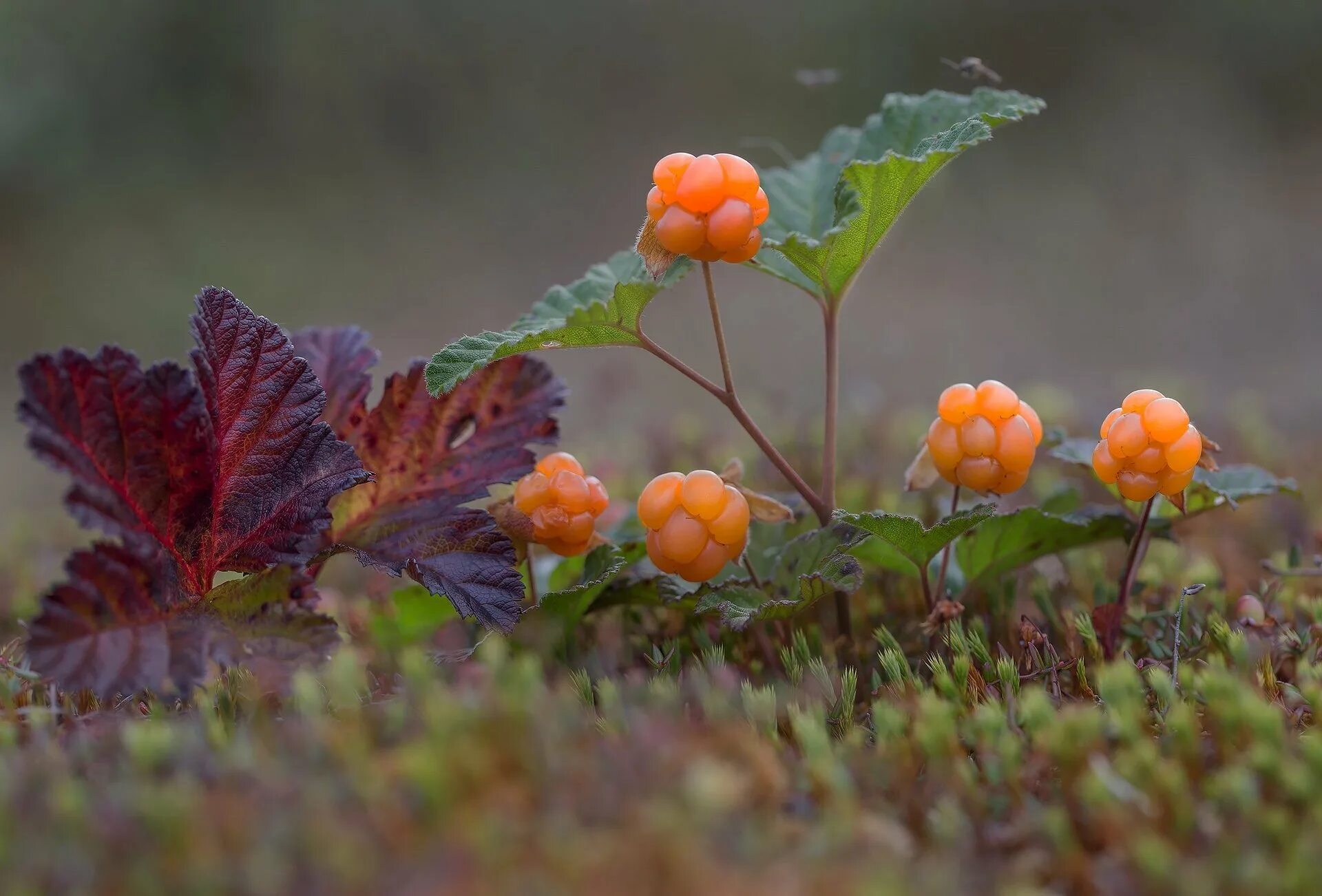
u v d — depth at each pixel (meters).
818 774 0.44
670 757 0.43
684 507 0.48
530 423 0.52
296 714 0.46
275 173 2.05
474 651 0.49
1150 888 0.42
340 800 0.42
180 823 0.42
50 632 0.46
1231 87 2.05
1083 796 0.43
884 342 1.40
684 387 1.18
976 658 0.49
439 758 0.43
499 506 0.50
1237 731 0.44
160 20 2.00
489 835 0.41
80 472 0.47
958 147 0.49
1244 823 0.43
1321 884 0.41
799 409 0.81
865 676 0.50
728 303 1.59
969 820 0.43
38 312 1.66
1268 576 0.55
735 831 0.42
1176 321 1.46
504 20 2.18
